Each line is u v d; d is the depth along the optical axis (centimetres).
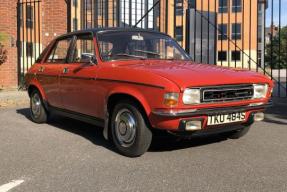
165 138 688
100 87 635
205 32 1335
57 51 790
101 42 673
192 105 541
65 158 598
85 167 555
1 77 1374
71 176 520
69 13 1484
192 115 541
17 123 856
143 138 577
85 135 743
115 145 624
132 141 588
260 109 610
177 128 542
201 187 477
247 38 3325
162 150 631
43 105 830
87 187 482
